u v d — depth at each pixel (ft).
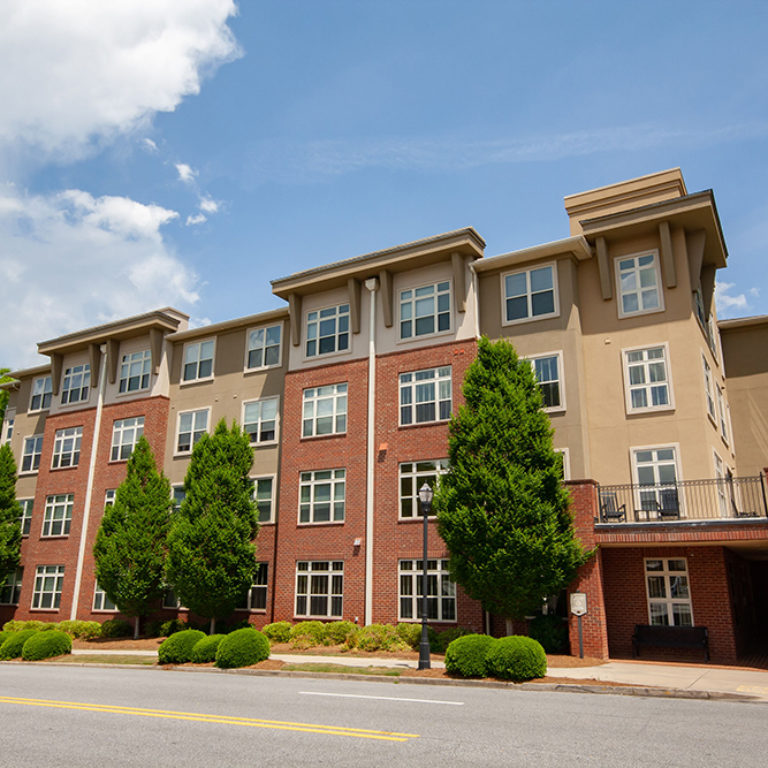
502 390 70.28
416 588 78.28
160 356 109.70
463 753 26.81
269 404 98.58
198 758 26.27
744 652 71.67
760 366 90.94
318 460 89.15
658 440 73.00
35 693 45.03
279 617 86.48
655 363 75.15
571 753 26.84
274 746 28.22
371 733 30.71
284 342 99.60
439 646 71.05
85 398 117.60
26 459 127.44
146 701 41.06
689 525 61.87
